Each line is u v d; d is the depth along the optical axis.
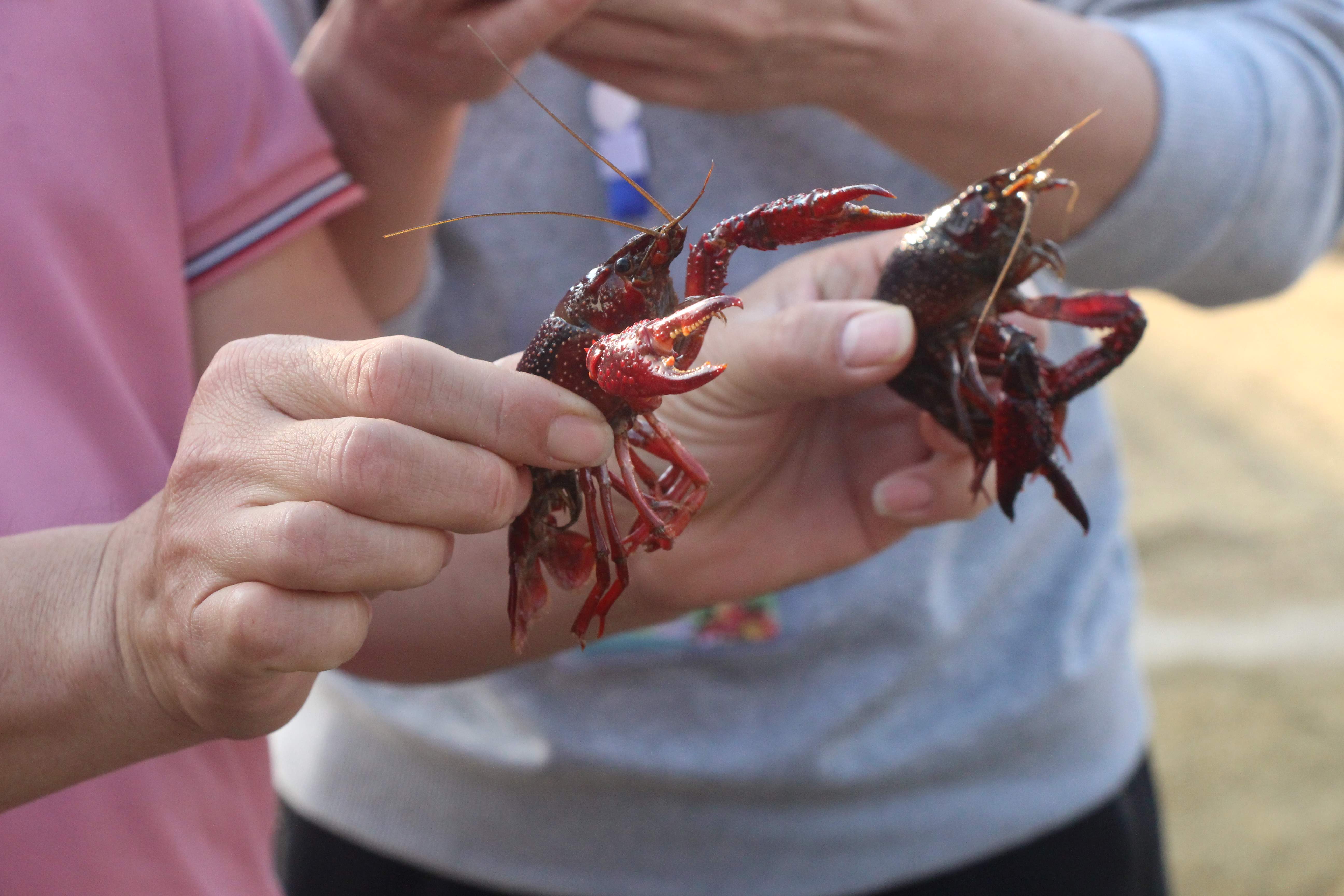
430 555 0.69
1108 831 0.91
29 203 0.75
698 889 0.90
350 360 0.68
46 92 0.76
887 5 0.81
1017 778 0.90
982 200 0.76
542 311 0.90
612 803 0.90
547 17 0.80
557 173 0.89
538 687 0.89
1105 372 0.76
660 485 0.76
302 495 0.68
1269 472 2.76
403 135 0.85
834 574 0.87
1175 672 2.01
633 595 0.82
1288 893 1.52
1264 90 0.86
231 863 0.79
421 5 0.81
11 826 0.74
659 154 0.89
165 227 0.79
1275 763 1.76
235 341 0.70
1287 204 0.88
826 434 0.81
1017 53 0.82
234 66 0.81
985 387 0.78
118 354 0.78
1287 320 3.77
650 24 0.81
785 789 0.89
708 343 0.77
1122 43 0.86
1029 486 0.89
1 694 0.69
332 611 0.68
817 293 0.80
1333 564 2.31
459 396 0.68
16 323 0.75
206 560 0.68
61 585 0.70
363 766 0.93
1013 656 0.90
